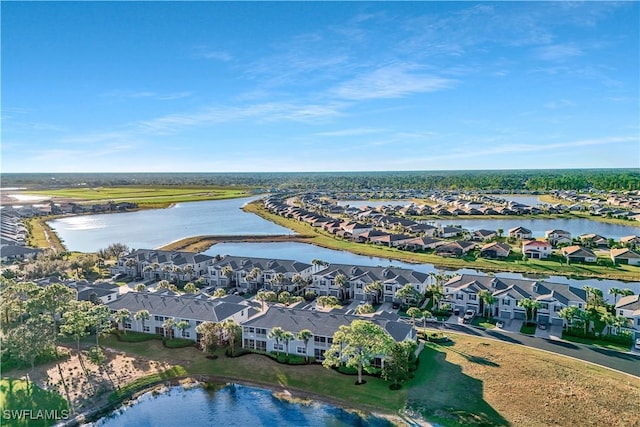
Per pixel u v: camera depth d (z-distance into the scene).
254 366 77.38
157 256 137.62
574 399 63.66
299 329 80.50
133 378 74.19
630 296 93.38
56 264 134.12
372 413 63.62
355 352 71.38
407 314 99.38
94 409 66.38
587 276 132.88
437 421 60.84
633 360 75.25
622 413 60.22
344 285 112.06
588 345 81.56
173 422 63.50
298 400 67.69
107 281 131.25
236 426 62.34
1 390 69.81
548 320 92.62
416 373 72.75
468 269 144.00
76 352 83.44
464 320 94.56
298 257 165.12
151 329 91.50
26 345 74.12
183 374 75.62
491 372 71.81
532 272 138.50
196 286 125.94
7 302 95.12
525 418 60.09
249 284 122.69
